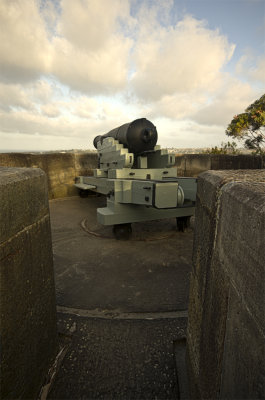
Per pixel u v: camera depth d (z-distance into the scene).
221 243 0.81
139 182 3.12
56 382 1.33
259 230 0.52
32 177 1.13
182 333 1.68
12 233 0.94
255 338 0.52
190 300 1.32
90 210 5.95
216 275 0.86
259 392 0.49
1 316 0.88
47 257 1.32
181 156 8.20
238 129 8.38
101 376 1.37
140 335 1.67
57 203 6.85
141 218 3.57
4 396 0.92
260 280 0.51
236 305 0.65
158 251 3.24
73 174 7.75
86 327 1.75
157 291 2.26
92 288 2.33
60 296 2.19
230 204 0.73
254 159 6.88
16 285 0.99
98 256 3.10
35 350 1.19
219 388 0.76
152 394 1.28
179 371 1.37
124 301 2.10
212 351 0.86
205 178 1.10
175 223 4.66
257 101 8.22
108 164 5.04
